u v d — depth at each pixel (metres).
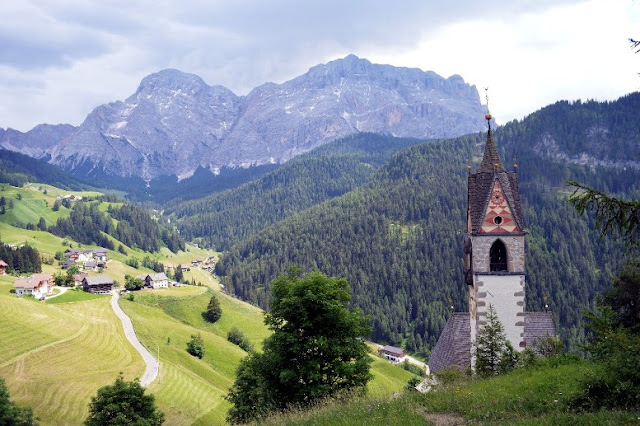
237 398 55.41
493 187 39.56
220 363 130.50
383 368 141.62
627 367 20.86
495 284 39.56
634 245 20.64
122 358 108.62
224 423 85.12
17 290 163.12
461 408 22.55
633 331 38.56
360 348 36.44
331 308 35.06
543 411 21.12
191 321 172.62
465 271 42.75
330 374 35.53
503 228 39.56
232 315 185.12
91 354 107.06
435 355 43.75
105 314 150.38
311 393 33.09
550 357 31.31
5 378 86.25
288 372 33.97
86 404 80.62
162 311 173.88
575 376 24.22
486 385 26.73
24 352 100.69
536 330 40.22
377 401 24.92
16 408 65.94
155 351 119.00
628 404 20.27
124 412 58.94
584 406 20.91
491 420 20.64
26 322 118.38
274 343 35.91
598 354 26.67
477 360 36.34
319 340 34.66
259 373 36.66
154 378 98.62
